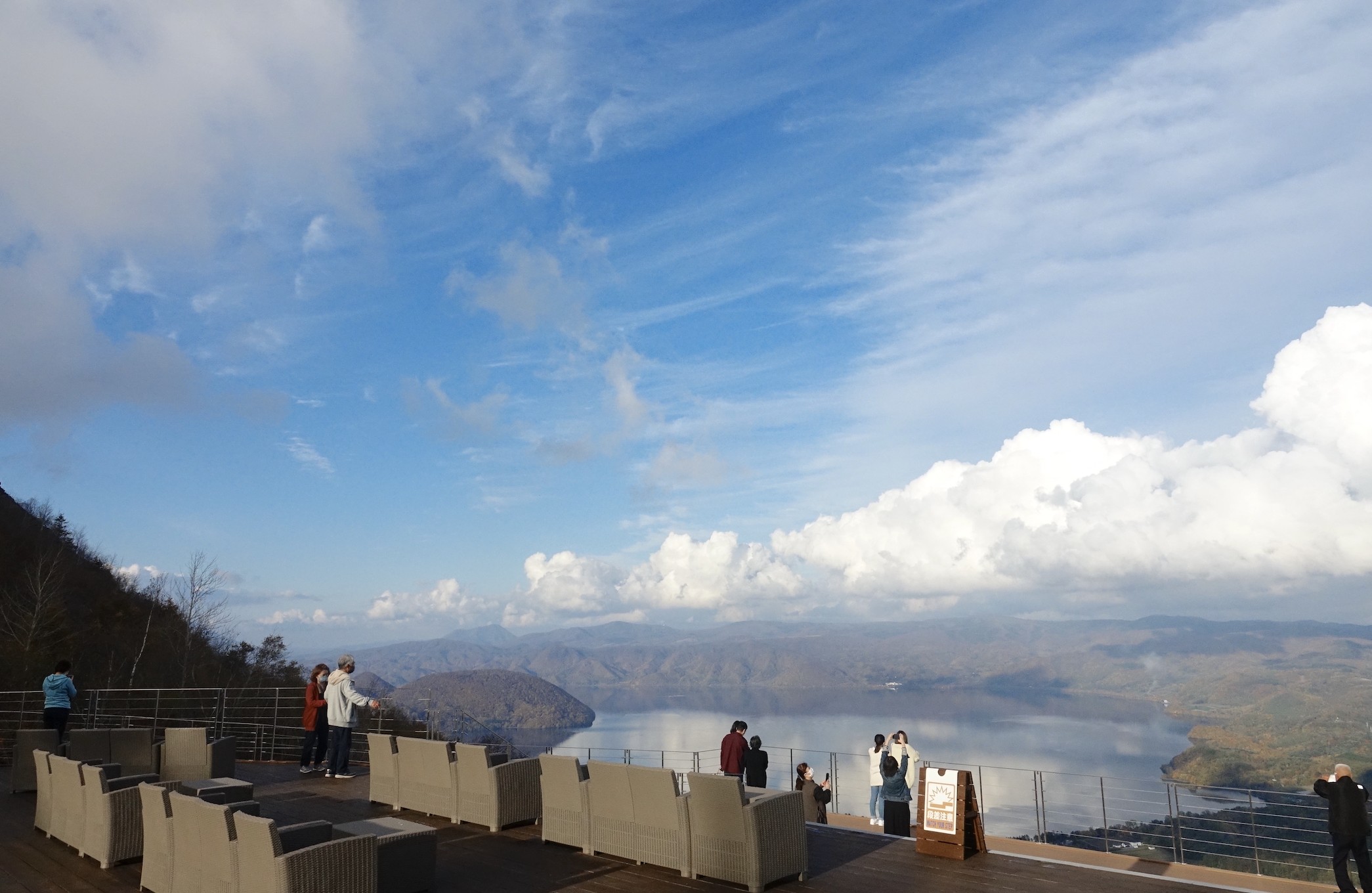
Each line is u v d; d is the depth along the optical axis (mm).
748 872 6613
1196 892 6449
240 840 5715
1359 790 8172
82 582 46312
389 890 6430
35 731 12180
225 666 42625
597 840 7855
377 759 10500
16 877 7559
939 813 7809
